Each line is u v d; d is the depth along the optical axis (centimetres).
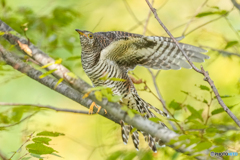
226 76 1355
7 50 693
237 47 1073
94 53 876
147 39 835
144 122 691
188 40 1448
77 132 1557
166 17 1658
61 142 1500
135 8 1648
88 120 1598
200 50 895
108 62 880
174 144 684
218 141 700
